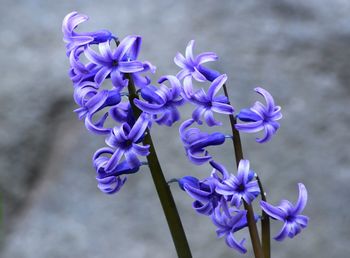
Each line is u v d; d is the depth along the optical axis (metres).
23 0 1.68
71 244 1.48
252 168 1.45
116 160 0.84
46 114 1.56
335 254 1.43
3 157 1.55
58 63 1.59
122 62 0.82
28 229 1.51
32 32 1.64
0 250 1.51
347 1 1.58
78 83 0.84
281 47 1.53
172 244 1.45
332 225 1.43
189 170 1.45
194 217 1.44
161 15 1.59
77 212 1.49
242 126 0.84
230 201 0.85
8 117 1.57
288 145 1.47
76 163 1.52
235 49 1.53
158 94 0.84
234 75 1.51
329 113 1.49
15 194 1.54
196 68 0.85
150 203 1.47
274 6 1.57
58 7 1.66
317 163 1.46
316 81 1.51
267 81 1.51
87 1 1.65
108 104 0.84
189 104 1.48
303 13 1.57
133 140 0.84
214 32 1.55
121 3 1.62
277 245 1.43
